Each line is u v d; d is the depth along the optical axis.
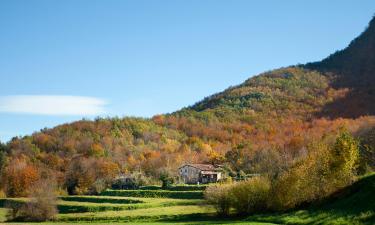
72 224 90.31
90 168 196.25
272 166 144.50
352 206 66.06
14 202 131.12
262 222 73.44
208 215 91.31
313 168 79.81
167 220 91.06
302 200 79.44
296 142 192.75
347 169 77.44
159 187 155.75
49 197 110.38
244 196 87.69
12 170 196.38
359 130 168.88
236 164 184.50
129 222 91.69
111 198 134.88
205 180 170.88
